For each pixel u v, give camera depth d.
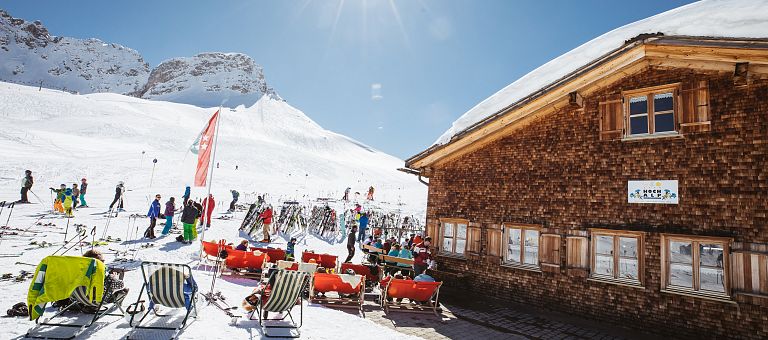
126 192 32.19
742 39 7.93
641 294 9.13
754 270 7.92
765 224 7.93
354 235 15.66
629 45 9.41
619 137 10.00
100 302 6.29
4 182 30.84
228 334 6.64
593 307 9.76
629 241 16.91
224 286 9.92
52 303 6.98
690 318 8.49
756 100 8.38
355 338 7.23
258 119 166.25
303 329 7.32
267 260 11.30
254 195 38.53
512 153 11.84
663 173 9.24
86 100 113.25
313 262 10.94
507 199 11.69
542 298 10.58
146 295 8.13
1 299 7.05
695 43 8.55
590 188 10.25
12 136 53.12
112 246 13.05
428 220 13.37
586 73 10.04
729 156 8.51
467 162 12.77
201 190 39.38
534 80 13.03
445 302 10.92
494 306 10.78
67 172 38.25
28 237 13.06
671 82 9.48
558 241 10.53
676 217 8.93
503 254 11.51
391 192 64.25
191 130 101.44
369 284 11.65
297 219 21.94
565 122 11.01
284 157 88.19
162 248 13.46
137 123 93.50
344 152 157.75
